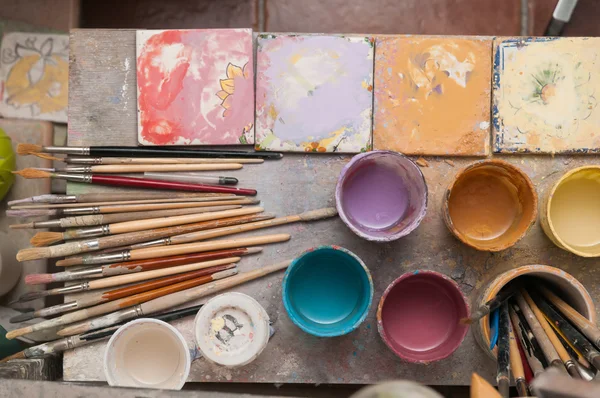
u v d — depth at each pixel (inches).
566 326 42.6
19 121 65.7
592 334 40.9
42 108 66.6
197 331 45.3
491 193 49.4
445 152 49.8
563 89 49.9
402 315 47.8
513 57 50.0
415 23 65.7
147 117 49.6
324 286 48.1
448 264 49.8
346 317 47.6
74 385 37.0
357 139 49.6
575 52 49.9
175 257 48.6
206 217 48.9
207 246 48.6
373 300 49.3
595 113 49.8
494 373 49.1
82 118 50.1
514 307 47.6
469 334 49.5
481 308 43.0
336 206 45.9
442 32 65.6
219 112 49.7
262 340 45.9
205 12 65.9
